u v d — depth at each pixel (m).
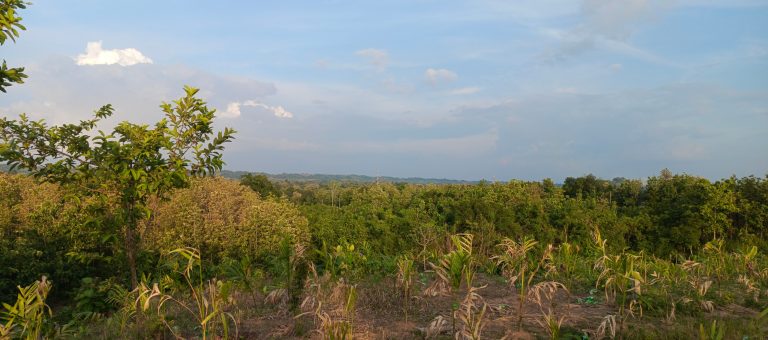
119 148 6.23
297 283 6.71
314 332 5.14
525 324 5.64
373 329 5.36
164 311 5.77
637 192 51.97
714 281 8.71
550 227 28.42
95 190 6.65
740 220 38.16
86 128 6.70
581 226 28.75
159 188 6.89
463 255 5.06
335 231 24.91
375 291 6.82
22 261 11.70
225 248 16.56
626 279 6.29
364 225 25.89
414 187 62.22
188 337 5.30
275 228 17.83
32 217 13.34
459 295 7.13
